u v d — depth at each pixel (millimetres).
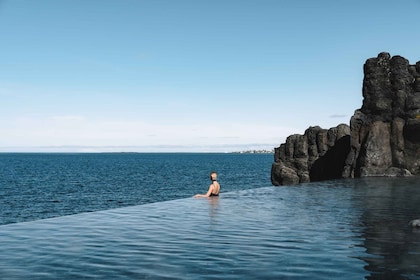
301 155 44281
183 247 8789
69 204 39562
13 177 77438
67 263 7449
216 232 10758
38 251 8508
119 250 8547
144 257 7879
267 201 19141
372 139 36969
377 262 7328
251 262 7402
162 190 53719
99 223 12602
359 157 38188
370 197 20312
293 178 42531
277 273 6648
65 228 11656
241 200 19688
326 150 42719
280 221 12648
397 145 36562
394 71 37750
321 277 6375
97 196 46500
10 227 11844
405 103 36812
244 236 10109
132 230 11227
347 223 12156
